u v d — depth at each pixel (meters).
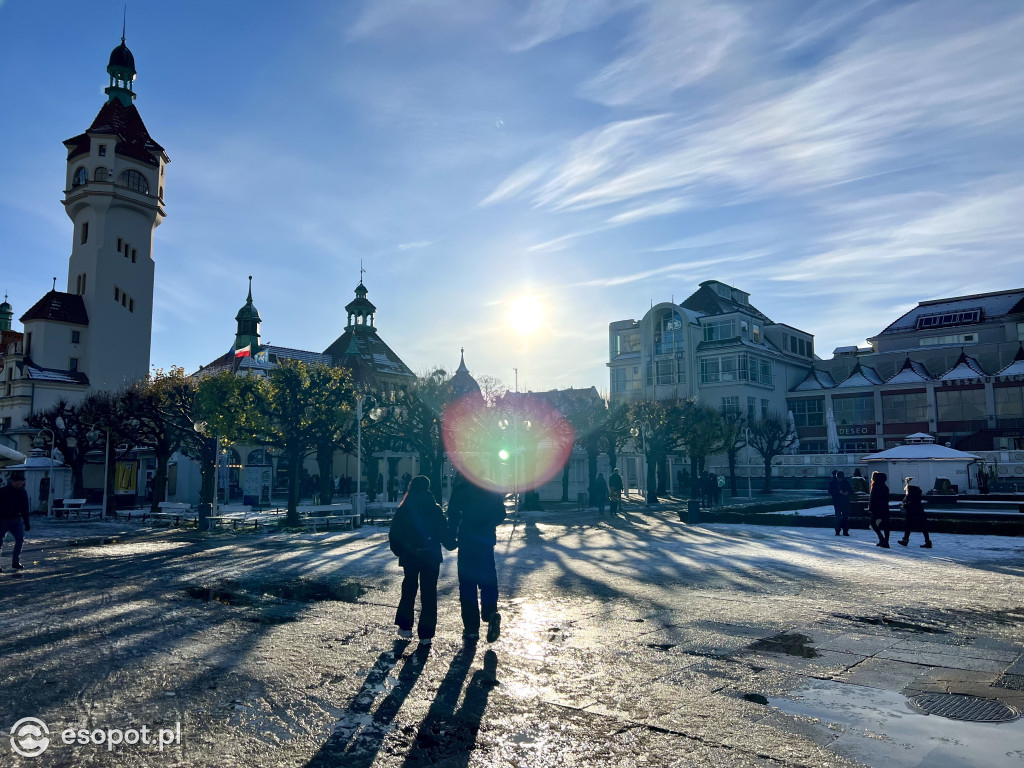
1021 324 58.12
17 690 5.48
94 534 22.81
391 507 32.81
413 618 7.65
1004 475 40.50
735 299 68.88
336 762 4.07
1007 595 9.28
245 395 26.03
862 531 19.16
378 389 36.22
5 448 22.62
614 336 66.19
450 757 4.11
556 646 6.71
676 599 9.12
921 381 56.84
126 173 59.62
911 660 6.06
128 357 58.19
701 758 4.00
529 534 19.81
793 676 5.61
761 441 47.81
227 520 24.66
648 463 36.56
